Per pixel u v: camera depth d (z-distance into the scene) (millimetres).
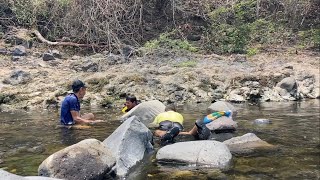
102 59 11797
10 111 8484
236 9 16547
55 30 14211
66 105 6969
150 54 13016
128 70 10867
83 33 13680
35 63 11578
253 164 4691
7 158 4945
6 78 9992
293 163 4758
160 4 16516
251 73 10859
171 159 4750
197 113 8172
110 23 13812
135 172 4406
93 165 4078
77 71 11109
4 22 14336
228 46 14453
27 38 13391
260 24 16188
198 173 4371
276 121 7359
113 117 7656
